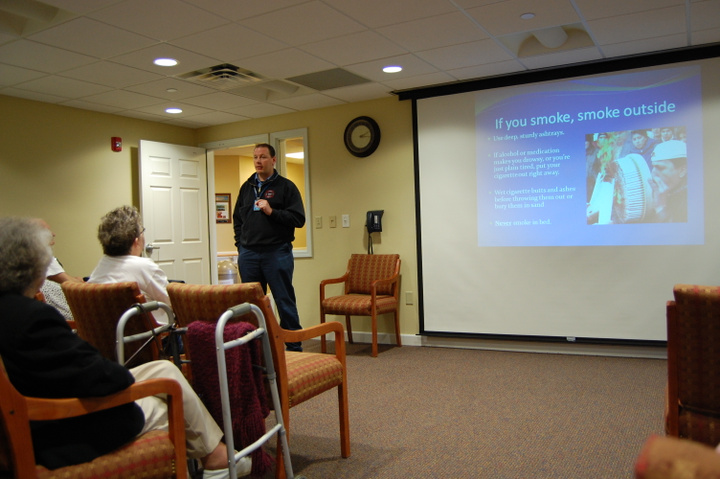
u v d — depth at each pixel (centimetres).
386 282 472
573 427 277
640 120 414
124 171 545
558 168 441
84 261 506
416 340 496
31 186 467
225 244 884
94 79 414
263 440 183
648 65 409
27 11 294
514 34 365
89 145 514
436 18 320
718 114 392
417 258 491
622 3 306
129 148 551
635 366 394
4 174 449
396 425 290
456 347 482
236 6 290
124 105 498
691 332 163
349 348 495
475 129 467
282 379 204
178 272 575
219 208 882
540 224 447
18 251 140
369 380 382
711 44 386
